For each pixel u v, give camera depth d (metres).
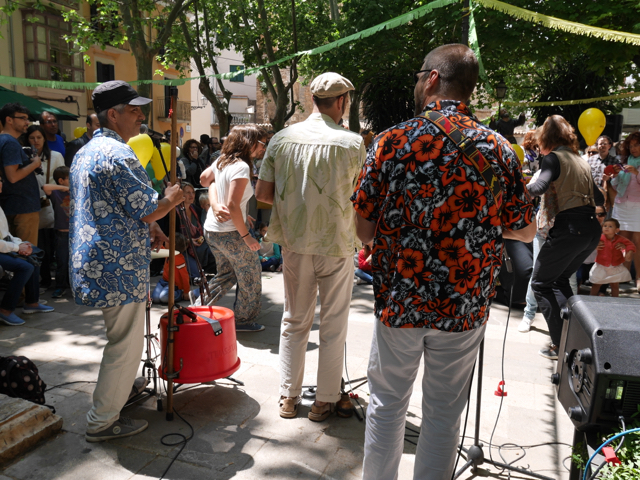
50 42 18.75
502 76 10.45
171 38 17.17
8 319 4.64
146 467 2.56
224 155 4.05
